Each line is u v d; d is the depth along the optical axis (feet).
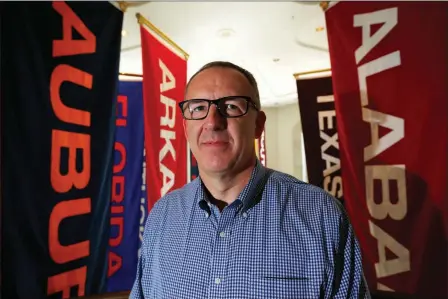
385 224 5.65
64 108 5.19
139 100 9.40
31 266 4.78
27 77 4.81
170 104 7.42
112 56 5.90
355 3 5.97
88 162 5.51
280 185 2.93
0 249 4.50
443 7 5.39
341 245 2.60
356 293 2.54
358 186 5.86
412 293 5.40
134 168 9.18
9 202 4.59
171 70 7.49
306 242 2.59
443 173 5.24
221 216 2.78
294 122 19.98
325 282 2.51
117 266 8.64
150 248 3.21
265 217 2.74
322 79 10.80
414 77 5.46
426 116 5.37
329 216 2.68
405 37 5.56
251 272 2.56
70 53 5.31
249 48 11.00
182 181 7.87
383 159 5.66
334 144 10.48
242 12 8.53
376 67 5.74
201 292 2.63
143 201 9.26
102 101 5.73
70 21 5.34
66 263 5.20
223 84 2.87
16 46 4.74
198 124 2.92
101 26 5.74
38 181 4.87
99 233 5.71
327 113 10.63
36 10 4.97
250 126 2.95
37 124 4.88
